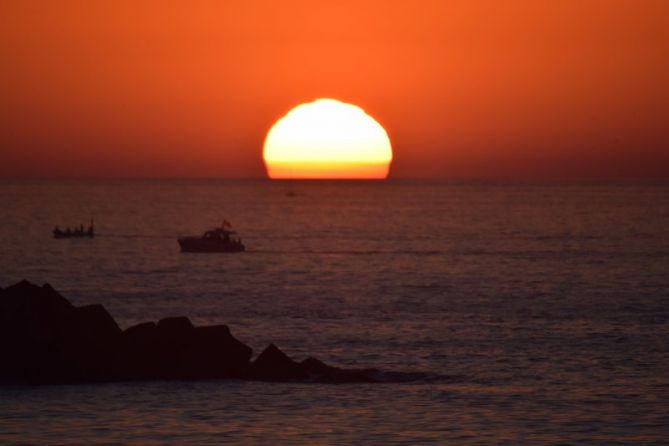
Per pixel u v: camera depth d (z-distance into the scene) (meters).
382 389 166.75
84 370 168.75
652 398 161.00
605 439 133.75
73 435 133.12
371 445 129.50
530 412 149.75
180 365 172.88
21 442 129.38
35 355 168.12
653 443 131.75
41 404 150.88
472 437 134.25
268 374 172.75
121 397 156.12
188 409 148.62
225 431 136.00
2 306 172.38
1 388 162.00
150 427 137.75
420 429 138.38
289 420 142.75
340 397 159.00
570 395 163.25
